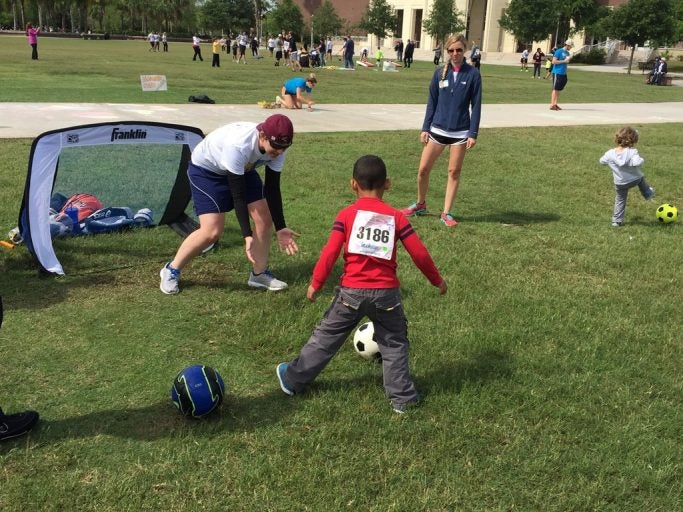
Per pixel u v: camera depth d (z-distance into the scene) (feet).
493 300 15.96
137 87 64.28
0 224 19.95
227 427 10.47
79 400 11.03
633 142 22.82
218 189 15.06
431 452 10.02
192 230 20.16
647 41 150.71
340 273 17.46
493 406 11.32
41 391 11.25
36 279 16.14
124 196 21.97
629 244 21.47
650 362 13.20
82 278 16.39
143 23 366.84
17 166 27.27
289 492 9.02
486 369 12.56
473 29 244.22
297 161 32.07
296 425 10.61
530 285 17.26
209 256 18.34
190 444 9.97
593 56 186.70
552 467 9.81
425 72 122.01
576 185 30.30
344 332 11.00
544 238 21.68
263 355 12.94
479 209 25.43
